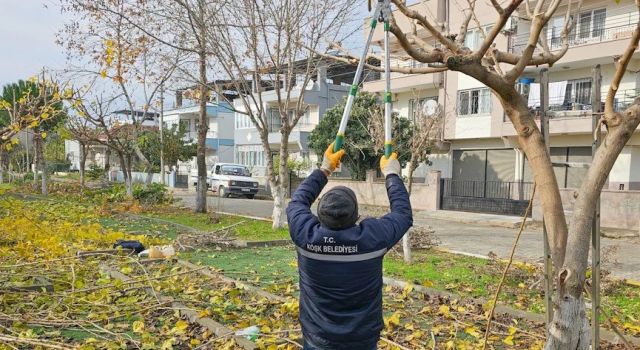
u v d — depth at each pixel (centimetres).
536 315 592
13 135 897
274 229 1337
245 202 2556
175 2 1399
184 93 1688
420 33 1850
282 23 1264
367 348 275
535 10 408
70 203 1788
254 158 3909
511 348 501
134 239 1077
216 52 1287
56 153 4069
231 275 812
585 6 1941
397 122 2228
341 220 271
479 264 917
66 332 530
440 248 1129
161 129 3111
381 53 750
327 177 324
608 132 398
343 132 325
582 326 405
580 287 400
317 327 275
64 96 977
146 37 1686
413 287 720
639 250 1180
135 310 591
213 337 518
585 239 400
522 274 804
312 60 1339
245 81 1338
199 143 1739
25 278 698
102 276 748
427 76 2442
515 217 1833
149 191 1969
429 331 547
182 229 1365
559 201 424
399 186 312
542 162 426
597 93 424
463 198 2095
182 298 644
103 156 4597
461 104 2388
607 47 1798
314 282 276
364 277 272
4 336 460
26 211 1202
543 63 479
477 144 2381
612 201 1561
